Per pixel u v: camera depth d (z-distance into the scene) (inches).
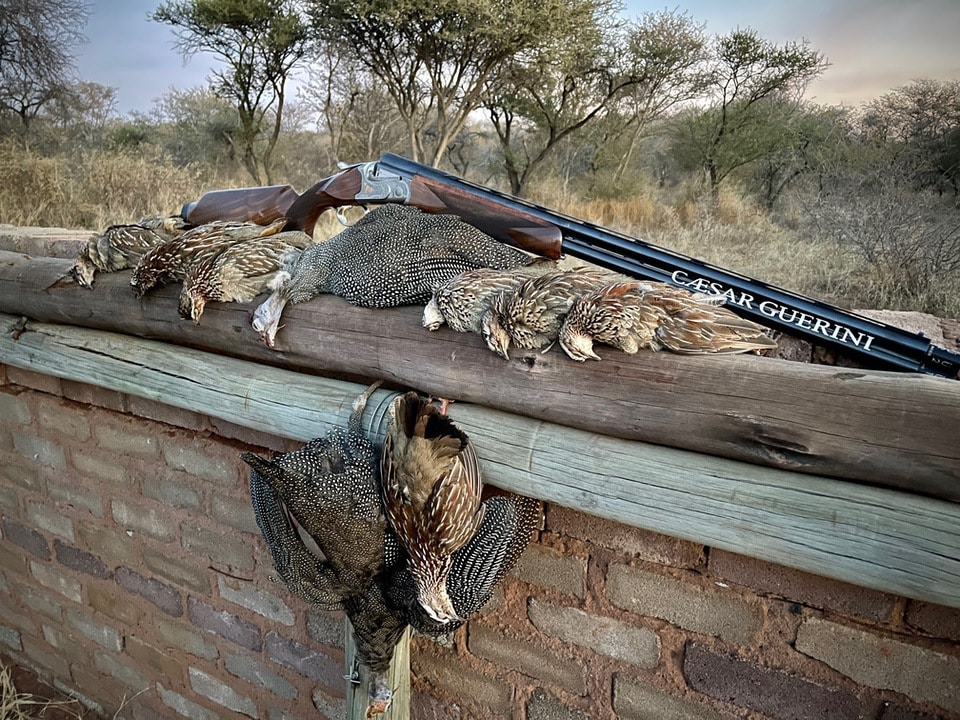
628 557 40.6
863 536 30.2
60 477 68.7
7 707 73.4
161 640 67.0
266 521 41.8
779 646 37.0
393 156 55.6
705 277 47.4
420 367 41.9
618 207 221.3
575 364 36.9
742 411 32.8
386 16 217.9
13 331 64.2
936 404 29.2
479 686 48.1
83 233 93.2
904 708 34.3
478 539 37.9
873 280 131.0
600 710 43.7
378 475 38.6
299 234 56.4
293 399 47.1
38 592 76.1
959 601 28.7
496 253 47.8
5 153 197.3
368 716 43.1
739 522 33.0
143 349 56.0
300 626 56.9
